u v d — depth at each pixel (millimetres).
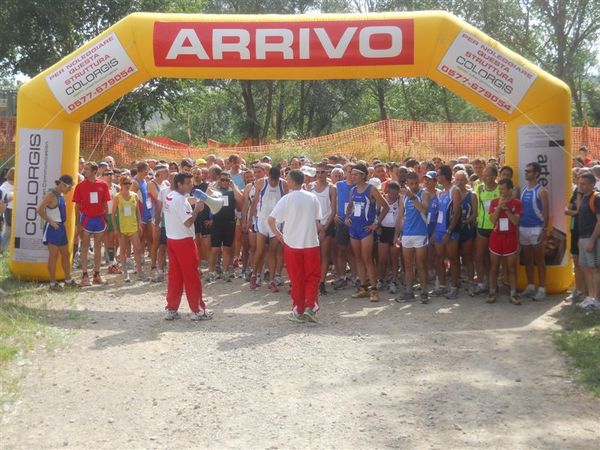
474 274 10000
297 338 7020
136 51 8836
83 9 24844
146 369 6059
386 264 9680
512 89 8500
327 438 4598
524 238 8562
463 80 8602
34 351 6523
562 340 6664
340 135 22656
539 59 34281
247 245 10180
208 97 39156
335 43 8531
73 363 6207
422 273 8531
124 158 21094
